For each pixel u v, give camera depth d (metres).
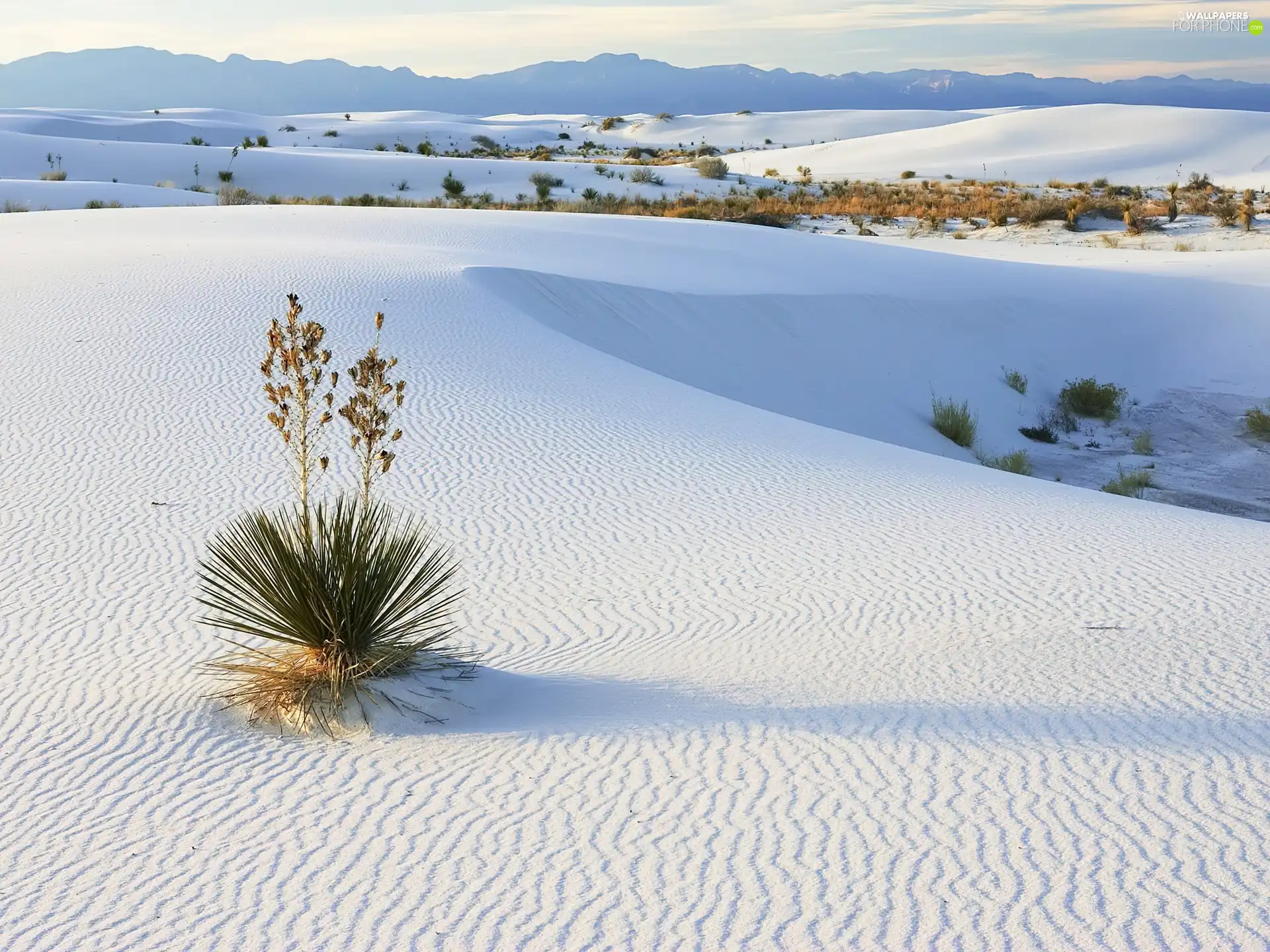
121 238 28.61
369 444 7.34
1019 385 25.75
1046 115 112.69
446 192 63.72
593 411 15.74
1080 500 13.16
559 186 68.81
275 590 6.95
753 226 40.12
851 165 102.19
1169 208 53.41
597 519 11.50
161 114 168.88
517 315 20.67
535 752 6.25
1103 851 4.99
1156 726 6.40
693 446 14.48
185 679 7.43
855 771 5.89
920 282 30.78
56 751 6.30
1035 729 6.40
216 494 11.60
